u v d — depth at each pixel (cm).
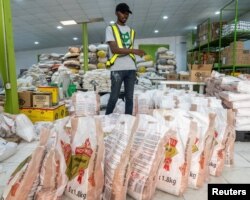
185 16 786
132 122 126
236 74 439
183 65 1165
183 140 132
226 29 484
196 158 139
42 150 115
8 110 282
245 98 237
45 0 537
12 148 200
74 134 126
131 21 813
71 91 464
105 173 121
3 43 270
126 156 116
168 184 131
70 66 629
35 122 285
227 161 171
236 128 239
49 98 295
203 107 180
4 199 109
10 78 277
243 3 655
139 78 566
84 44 629
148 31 1008
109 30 273
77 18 688
